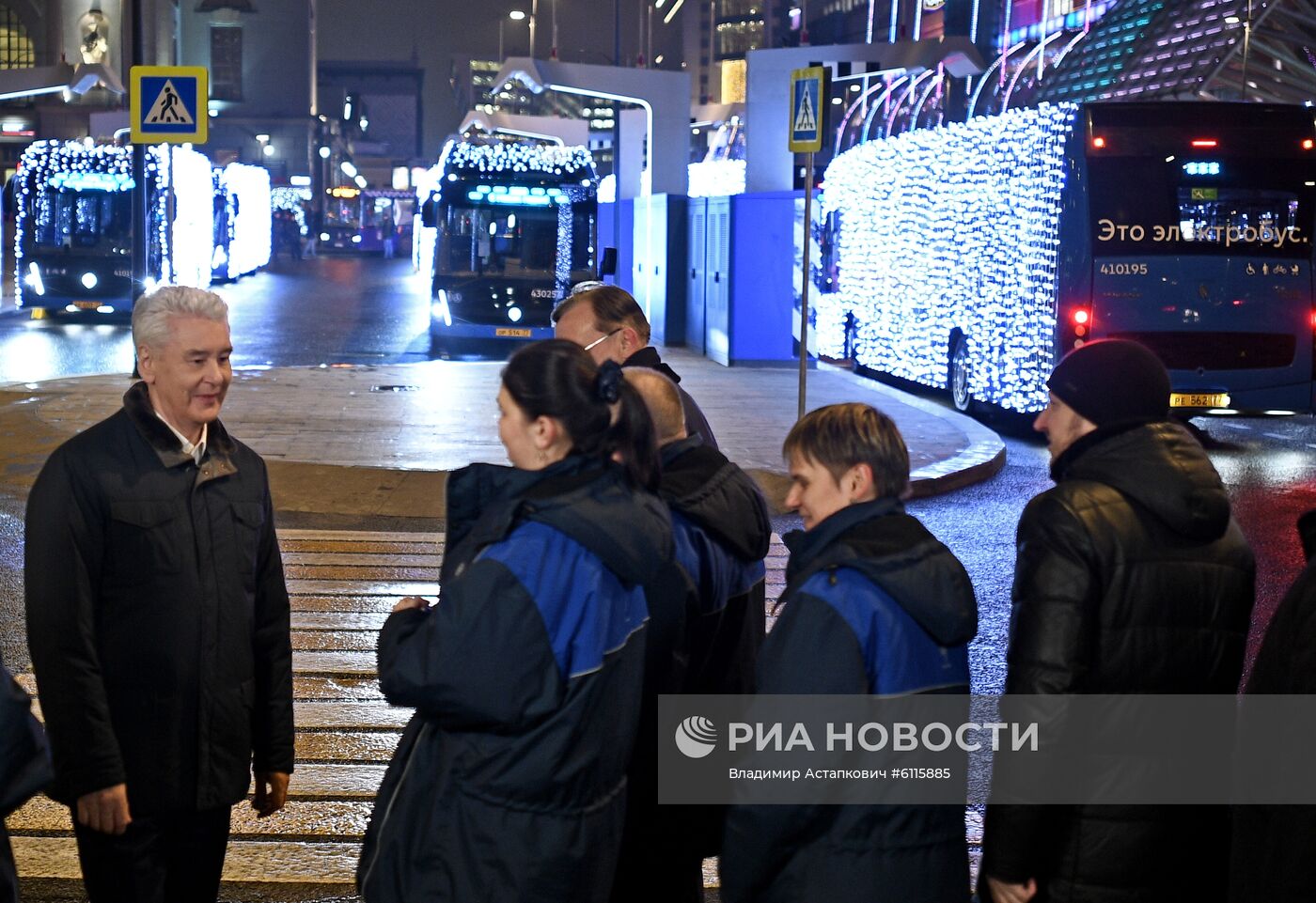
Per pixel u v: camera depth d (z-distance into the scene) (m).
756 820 2.67
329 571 8.33
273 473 11.14
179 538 3.13
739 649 3.43
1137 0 27.55
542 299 24.69
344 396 16.25
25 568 3.05
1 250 31.12
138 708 3.12
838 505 2.81
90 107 84.94
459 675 2.54
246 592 3.25
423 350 24.00
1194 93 25.03
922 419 15.45
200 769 3.16
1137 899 2.96
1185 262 14.29
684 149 25.62
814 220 24.08
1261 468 12.94
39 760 2.26
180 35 105.50
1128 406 3.02
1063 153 14.41
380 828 2.74
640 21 48.38
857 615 2.65
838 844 2.68
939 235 17.66
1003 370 15.45
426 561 8.62
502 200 24.61
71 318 29.31
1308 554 3.02
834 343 23.19
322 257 84.44
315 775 5.18
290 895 4.26
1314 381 14.46
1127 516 2.94
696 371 19.88
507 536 2.60
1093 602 2.91
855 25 82.31
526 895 2.61
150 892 3.18
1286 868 2.69
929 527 10.04
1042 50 31.61
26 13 85.75
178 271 30.84
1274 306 14.36
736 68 133.88
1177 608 2.94
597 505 2.62
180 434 3.21
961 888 2.77
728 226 20.61
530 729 2.59
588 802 2.68
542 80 24.66
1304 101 24.12
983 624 7.41
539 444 2.68
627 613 2.72
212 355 3.16
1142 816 2.94
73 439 3.13
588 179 24.84
